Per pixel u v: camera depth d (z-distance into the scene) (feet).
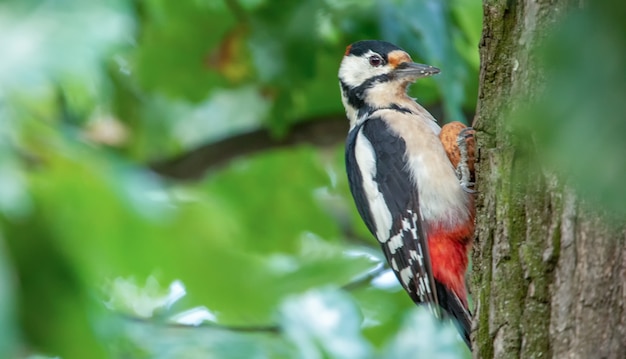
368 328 42.42
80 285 26.32
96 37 26.23
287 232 48.91
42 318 25.94
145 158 48.32
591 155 8.67
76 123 41.55
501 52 21.91
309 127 44.68
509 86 21.57
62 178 26.13
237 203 48.65
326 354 34.88
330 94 45.14
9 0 25.55
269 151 45.44
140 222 27.86
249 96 49.70
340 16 40.60
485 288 20.95
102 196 26.50
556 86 8.82
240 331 35.04
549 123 8.91
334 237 49.08
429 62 39.24
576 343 18.10
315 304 36.09
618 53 8.52
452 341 35.14
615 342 17.52
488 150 21.91
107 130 44.37
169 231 30.91
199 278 34.96
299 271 43.68
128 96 47.32
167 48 45.03
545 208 19.48
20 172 24.59
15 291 24.31
